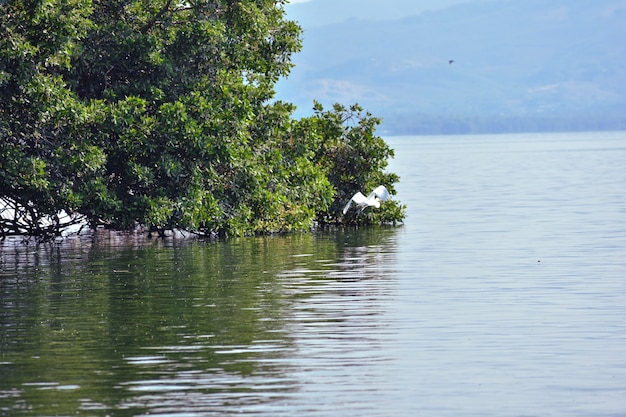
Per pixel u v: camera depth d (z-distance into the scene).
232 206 62.31
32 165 53.22
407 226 69.88
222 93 60.59
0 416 23.36
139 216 57.34
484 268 46.22
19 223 59.72
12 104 53.47
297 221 66.50
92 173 56.56
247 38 64.00
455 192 106.44
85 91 59.66
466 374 26.66
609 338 30.62
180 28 60.22
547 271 44.88
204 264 49.03
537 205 85.56
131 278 44.19
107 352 29.14
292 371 26.94
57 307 36.62
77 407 23.95
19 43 51.41
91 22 54.75
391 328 32.19
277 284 41.72
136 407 23.91
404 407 23.94
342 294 38.88
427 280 42.50
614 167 158.62
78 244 60.66
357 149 71.19
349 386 25.55
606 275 43.38
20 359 28.41
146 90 58.97
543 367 27.34
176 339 30.77
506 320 33.34
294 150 66.19
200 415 23.34
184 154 58.53
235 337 30.98
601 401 24.36
